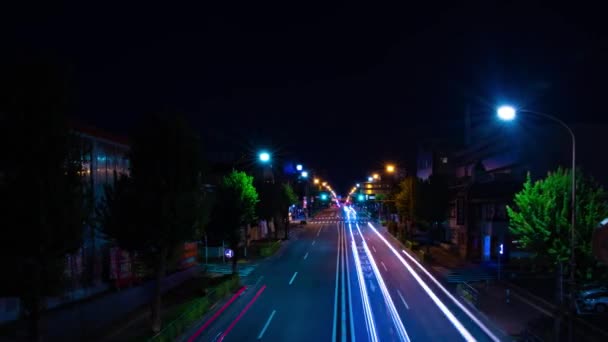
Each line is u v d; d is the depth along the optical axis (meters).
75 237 12.05
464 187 44.25
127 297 22.05
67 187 11.91
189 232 17.98
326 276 32.91
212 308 22.64
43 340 15.50
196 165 18.23
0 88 11.12
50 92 11.41
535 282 28.39
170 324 16.91
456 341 17.48
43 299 12.17
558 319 16.62
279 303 24.36
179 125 17.94
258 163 64.62
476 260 38.53
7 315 16.17
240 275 33.59
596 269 16.56
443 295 26.16
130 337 17.08
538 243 17.27
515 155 36.84
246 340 17.75
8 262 11.42
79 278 20.50
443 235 53.28
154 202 17.16
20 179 11.25
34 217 11.17
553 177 18.20
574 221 15.91
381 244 54.47
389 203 68.69
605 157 34.47
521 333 17.66
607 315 20.47
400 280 31.08
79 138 12.54
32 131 11.28
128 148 26.22
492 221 36.78
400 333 18.64
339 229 77.00
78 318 17.69
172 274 29.33
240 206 32.38
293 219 104.38
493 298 22.75
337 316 21.45
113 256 22.56
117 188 17.58
